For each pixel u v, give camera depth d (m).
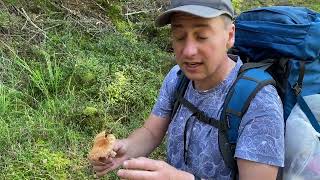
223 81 0.84
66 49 1.93
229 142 0.82
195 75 0.82
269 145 0.79
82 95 1.78
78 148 1.58
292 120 0.89
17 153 1.49
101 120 1.69
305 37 0.92
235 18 1.01
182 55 0.82
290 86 0.92
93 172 1.51
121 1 2.36
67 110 1.69
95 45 2.03
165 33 2.25
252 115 0.80
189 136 0.87
